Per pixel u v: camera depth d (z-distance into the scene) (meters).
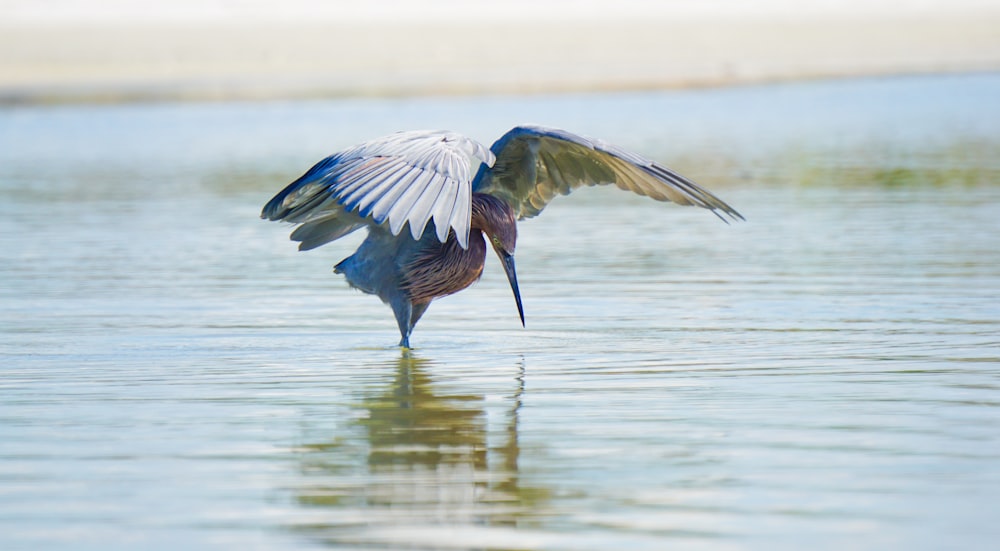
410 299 12.58
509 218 12.34
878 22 78.44
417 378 11.40
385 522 7.59
